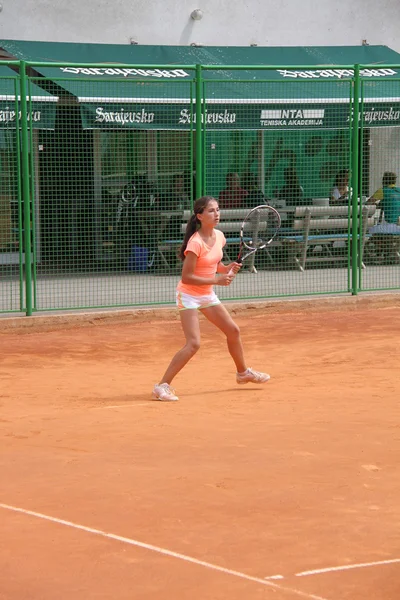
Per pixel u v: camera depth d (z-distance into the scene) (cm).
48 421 1650
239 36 4403
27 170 2869
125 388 2017
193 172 3058
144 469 1312
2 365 2342
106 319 2959
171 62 4144
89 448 1444
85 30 4178
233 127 3375
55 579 917
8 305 3052
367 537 1031
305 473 1280
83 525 1076
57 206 3478
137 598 872
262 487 1217
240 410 1733
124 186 3638
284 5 4453
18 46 4016
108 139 3738
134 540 1025
